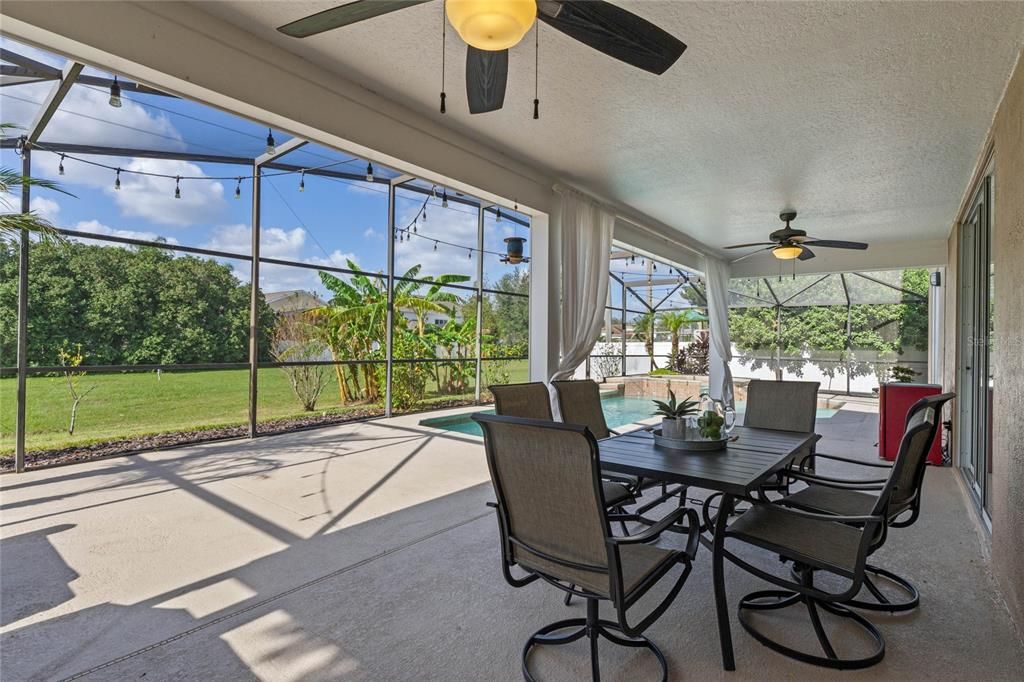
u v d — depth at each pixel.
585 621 2.00
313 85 2.93
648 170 4.48
